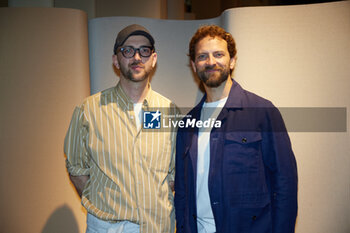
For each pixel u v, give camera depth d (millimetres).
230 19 2023
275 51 1959
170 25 2238
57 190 2037
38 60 2004
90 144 1394
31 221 2012
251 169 1247
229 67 1419
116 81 2178
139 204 1318
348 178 1872
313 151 1922
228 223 1224
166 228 1382
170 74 2240
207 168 1327
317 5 1900
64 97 2033
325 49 1894
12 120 1984
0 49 1990
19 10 1996
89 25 2199
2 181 1990
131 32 1396
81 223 2088
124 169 1349
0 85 1982
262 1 5348
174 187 1480
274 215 1213
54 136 2025
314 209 1928
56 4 2891
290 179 1218
